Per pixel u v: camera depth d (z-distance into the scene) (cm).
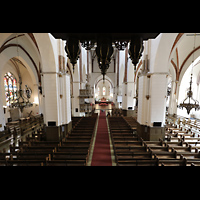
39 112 2588
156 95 1197
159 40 1024
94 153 952
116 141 971
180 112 2467
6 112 2314
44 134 1278
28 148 883
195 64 2217
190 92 1305
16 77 2575
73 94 2159
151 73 1178
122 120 1645
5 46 1518
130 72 2112
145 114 1282
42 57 1119
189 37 1606
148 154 764
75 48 281
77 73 2100
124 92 2289
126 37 286
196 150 818
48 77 1168
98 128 1630
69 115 1382
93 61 3788
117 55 3209
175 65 2309
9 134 1409
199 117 2403
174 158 728
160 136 1243
